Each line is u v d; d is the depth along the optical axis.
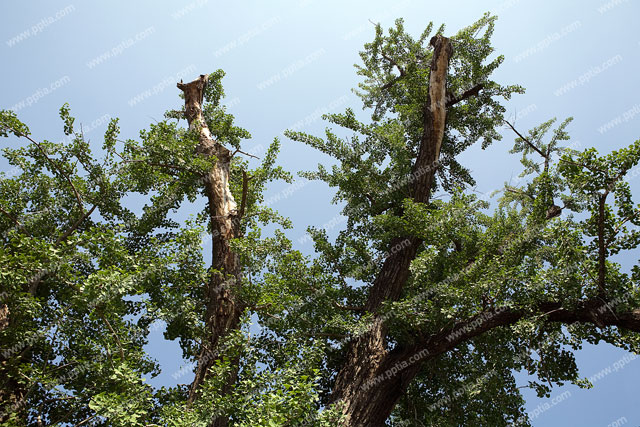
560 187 8.72
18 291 6.99
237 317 8.42
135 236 10.71
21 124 9.33
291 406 5.79
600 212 6.90
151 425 6.04
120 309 7.18
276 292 8.76
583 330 8.01
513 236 9.14
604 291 7.37
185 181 10.62
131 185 10.66
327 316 9.24
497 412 9.23
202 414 6.34
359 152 11.69
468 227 9.91
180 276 8.45
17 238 7.05
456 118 13.70
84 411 7.99
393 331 9.16
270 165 11.38
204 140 11.80
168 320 7.91
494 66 13.73
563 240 7.59
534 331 7.66
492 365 9.40
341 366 9.30
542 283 7.71
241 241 8.91
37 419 7.52
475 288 7.93
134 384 6.45
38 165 10.06
